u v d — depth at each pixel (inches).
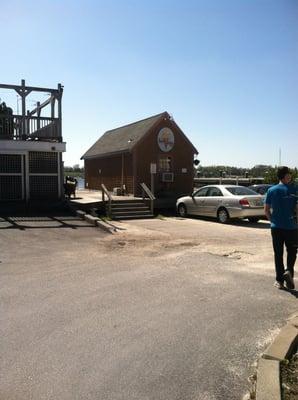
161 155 1005.2
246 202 657.0
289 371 169.5
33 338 205.9
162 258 389.4
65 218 637.9
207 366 178.5
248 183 1310.3
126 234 524.4
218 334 212.2
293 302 262.7
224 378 168.9
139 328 219.5
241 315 239.3
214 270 344.5
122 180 1033.5
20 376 169.0
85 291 283.3
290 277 285.3
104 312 243.0
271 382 158.1
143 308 250.2
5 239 471.8
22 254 398.3
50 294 275.9
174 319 232.7
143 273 333.1
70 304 256.5
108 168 1112.2
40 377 168.4
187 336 209.5
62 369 175.2
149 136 989.2
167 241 478.6
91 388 160.6
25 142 723.4
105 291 283.7
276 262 295.0
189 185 1045.2
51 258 383.9
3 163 721.6
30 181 740.7
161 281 309.7
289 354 186.7
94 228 559.5
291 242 292.0
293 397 150.6
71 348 195.2
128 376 169.8
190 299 267.7
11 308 248.5
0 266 350.6
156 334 211.8
